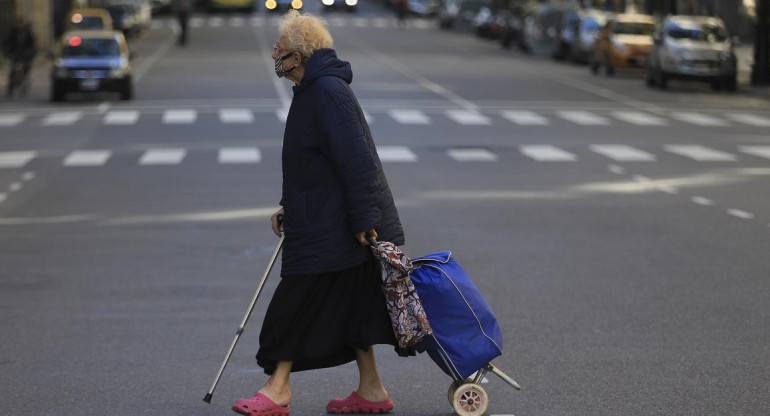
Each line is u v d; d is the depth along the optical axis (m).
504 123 70.12
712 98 90.12
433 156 55.00
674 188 44.69
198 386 19.25
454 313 16.62
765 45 99.19
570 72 118.94
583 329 23.08
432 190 44.12
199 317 24.39
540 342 22.08
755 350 21.44
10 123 69.88
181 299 26.14
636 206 40.12
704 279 28.05
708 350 21.44
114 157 54.66
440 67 121.31
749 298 25.95
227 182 46.50
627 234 34.56
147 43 159.75
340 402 17.58
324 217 16.14
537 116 74.25
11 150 57.62
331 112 15.95
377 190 16.16
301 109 16.19
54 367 20.48
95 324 23.80
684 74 96.12
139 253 31.91
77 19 142.12
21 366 20.58
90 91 82.88
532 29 151.50
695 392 18.70
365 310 16.56
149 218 38.06
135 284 27.81
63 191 44.56
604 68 117.31
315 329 16.48
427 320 16.33
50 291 27.08
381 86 96.00
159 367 20.48
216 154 55.62
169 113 74.69
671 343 21.97
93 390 19.00
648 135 64.25
